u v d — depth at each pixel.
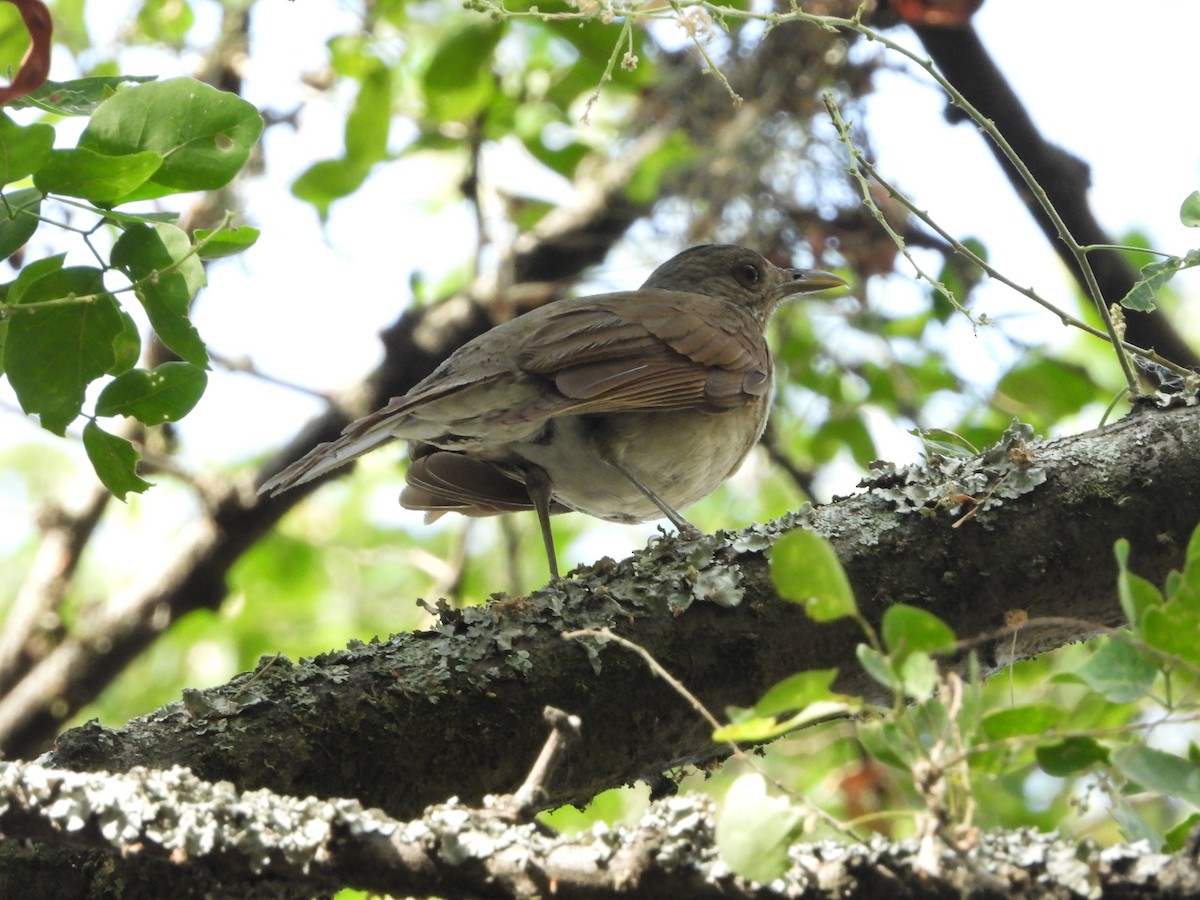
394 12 14.76
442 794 6.79
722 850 4.41
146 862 6.14
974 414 14.25
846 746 13.22
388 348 14.86
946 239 7.96
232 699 6.78
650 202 15.48
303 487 14.78
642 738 7.03
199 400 7.15
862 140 14.38
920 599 7.14
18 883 6.11
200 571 14.75
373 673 6.92
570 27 13.84
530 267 15.78
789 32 14.48
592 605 7.23
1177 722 4.58
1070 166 11.68
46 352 6.90
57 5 15.25
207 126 6.74
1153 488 7.23
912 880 4.42
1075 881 4.39
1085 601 7.23
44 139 6.27
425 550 17.61
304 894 5.72
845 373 15.28
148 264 6.83
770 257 14.55
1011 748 4.56
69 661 14.66
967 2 11.48
